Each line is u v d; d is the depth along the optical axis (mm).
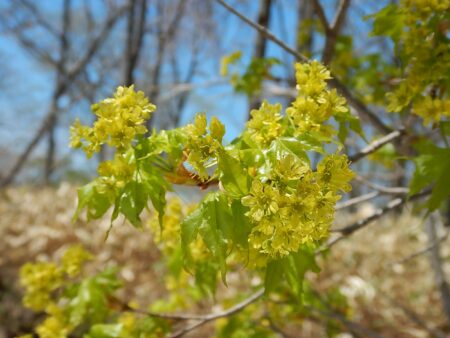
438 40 1807
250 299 2242
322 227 1185
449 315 3318
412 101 1975
